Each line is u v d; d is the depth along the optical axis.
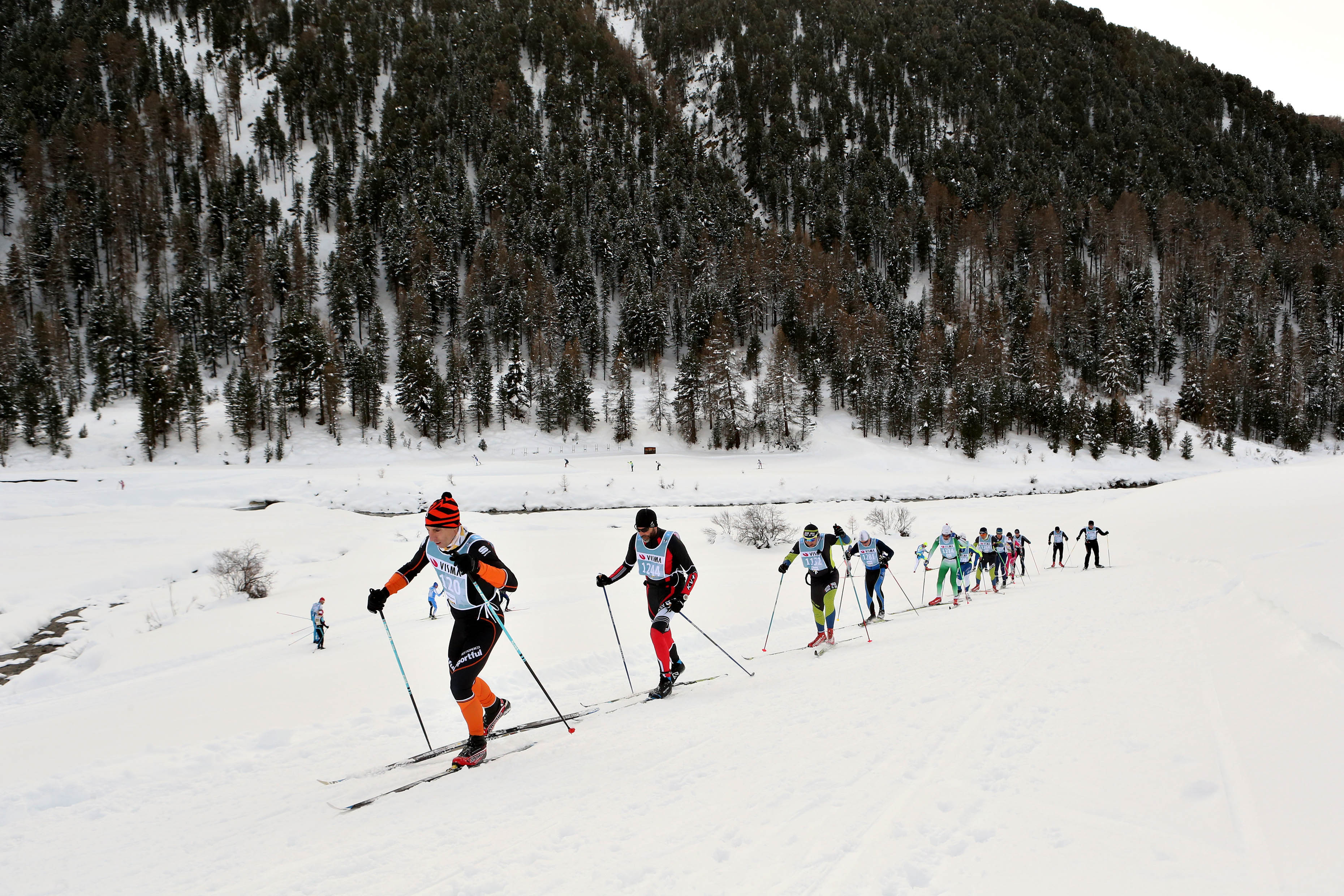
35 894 3.23
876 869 2.65
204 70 195.75
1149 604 9.60
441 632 14.38
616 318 124.88
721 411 81.44
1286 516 21.91
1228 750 3.34
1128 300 117.62
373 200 135.00
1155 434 79.69
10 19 199.75
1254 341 103.56
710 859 2.90
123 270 111.12
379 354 89.94
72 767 5.93
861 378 91.00
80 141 140.00
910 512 49.00
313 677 9.91
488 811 3.72
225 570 25.30
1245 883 2.13
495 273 114.50
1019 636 7.88
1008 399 86.62
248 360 90.25
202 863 3.42
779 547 33.12
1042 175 169.38
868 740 4.29
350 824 3.77
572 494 55.38
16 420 67.31
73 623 21.94
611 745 4.75
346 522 42.16
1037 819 2.92
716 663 8.73
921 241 140.88
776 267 123.44
